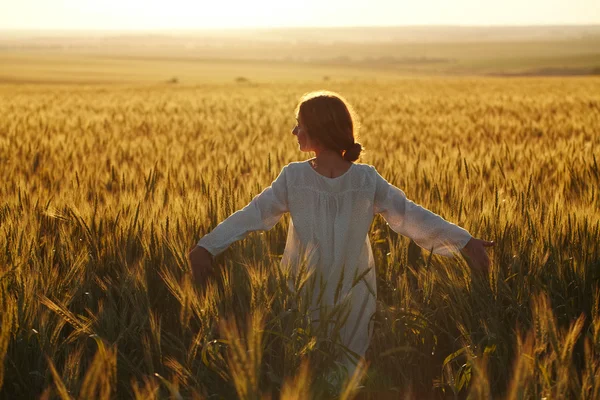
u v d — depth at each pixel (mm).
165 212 3920
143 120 15047
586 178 5547
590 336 2846
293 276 2889
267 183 5004
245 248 3410
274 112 18750
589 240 3506
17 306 2768
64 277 3229
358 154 2965
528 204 4199
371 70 117438
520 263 3350
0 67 90562
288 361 2637
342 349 2896
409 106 20375
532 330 2826
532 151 7668
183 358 2791
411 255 3910
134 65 111562
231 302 2941
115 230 3668
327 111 2898
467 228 3789
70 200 4422
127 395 2812
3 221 3996
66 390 2305
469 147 9258
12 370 2682
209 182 4957
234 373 2131
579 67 113938
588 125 12758
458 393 2945
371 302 3115
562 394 2145
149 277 3352
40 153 7770
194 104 22312
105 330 2826
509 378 2760
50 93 32938
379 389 2799
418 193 4848
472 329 3025
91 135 11492
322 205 2984
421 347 3078
